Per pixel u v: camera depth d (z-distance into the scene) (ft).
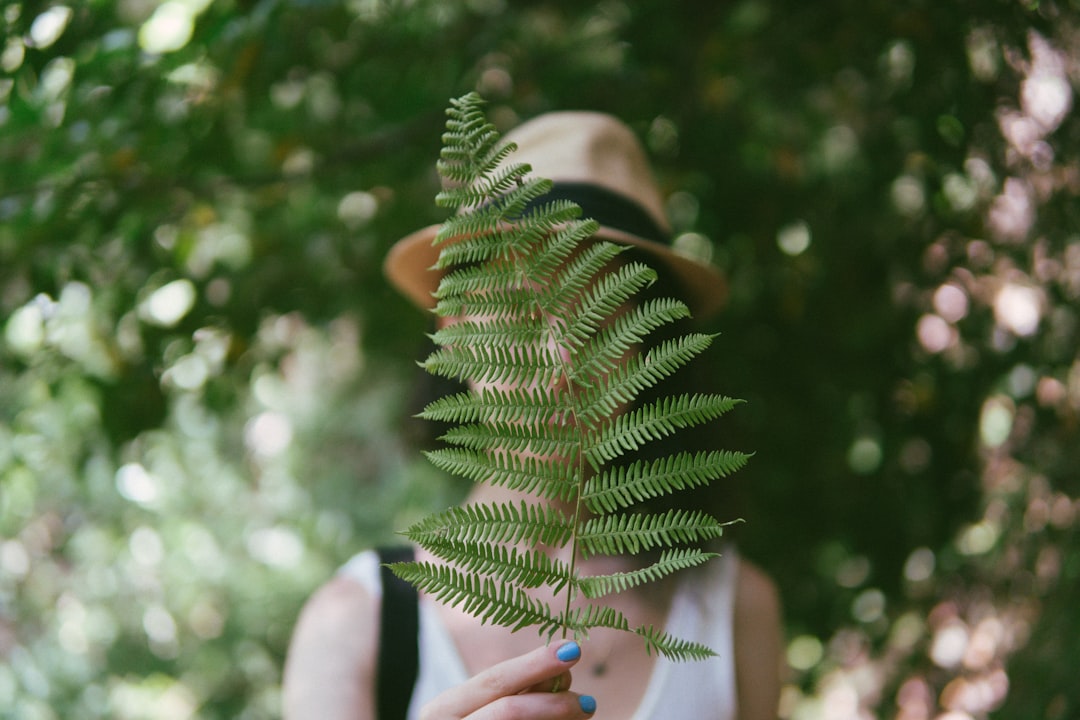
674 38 9.91
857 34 9.24
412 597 5.41
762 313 10.71
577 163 5.67
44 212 8.34
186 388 10.00
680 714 5.25
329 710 5.17
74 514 16.61
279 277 10.41
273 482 21.74
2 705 17.53
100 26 7.27
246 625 20.21
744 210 10.64
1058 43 7.75
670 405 2.86
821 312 10.57
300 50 9.06
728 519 6.18
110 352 9.30
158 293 9.68
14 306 8.54
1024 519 8.79
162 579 19.12
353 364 18.56
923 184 9.59
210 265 10.19
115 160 8.46
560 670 3.27
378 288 11.01
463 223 2.90
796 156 10.66
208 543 19.79
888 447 10.46
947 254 9.36
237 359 9.93
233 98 9.02
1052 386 8.87
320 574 21.57
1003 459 9.88
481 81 10.53
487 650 5.24
